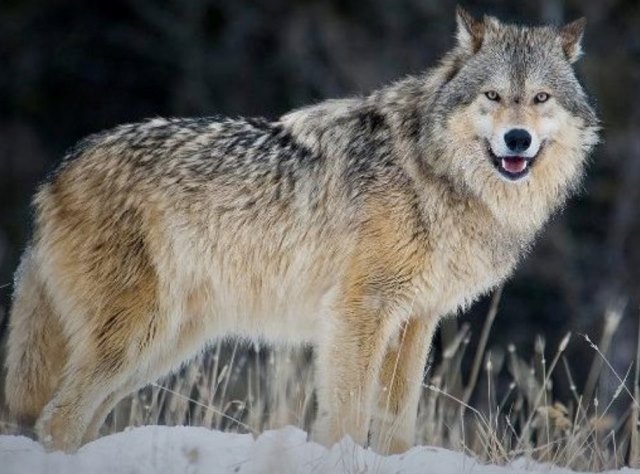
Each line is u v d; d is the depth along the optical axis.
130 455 11.91
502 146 13.77
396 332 14.49
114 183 14.61
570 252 29.69
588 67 31.69
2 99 33.47
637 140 30.89
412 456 12.09
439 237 14.14
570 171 14.38
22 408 14.73
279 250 14.61
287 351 15.52
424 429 15.54
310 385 16.34
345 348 14.03
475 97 13.99
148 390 20.23
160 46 33.38
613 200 30.41
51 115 33.62
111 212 14.54
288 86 32.34
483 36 14.26
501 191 14.19
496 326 29.02
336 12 32.97
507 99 13.89
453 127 14.06
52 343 14.83
